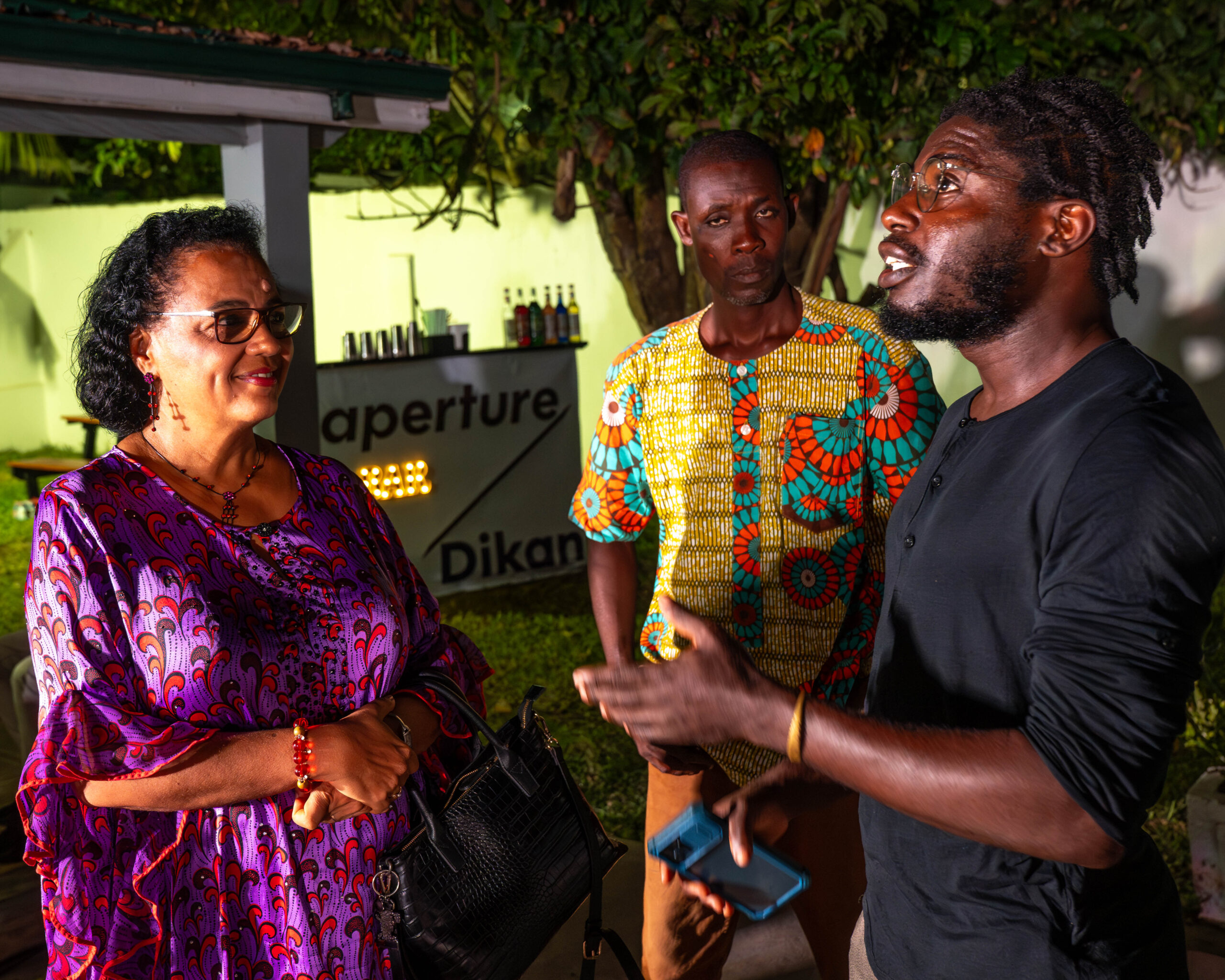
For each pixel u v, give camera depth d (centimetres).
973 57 520
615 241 598
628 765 479
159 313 181
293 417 371
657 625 242
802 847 227
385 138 791
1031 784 112
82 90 303
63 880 167
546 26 504
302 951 179
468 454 752
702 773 231
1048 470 126
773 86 502
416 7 566
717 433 232
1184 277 680
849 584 233
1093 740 111
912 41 526
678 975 242
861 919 161
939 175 137
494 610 714
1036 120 133
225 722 175
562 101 512
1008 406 141
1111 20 560
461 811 186
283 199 362
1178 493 115
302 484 201
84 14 304
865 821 150
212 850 174
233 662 176
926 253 138
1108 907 130
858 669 237
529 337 783
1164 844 378
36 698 342
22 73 293
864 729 119
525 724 195
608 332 962
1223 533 117
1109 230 134
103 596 169
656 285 598
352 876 184
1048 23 548
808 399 229
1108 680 112
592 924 201
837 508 231
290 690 183
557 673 597
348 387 696
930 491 145
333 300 1096
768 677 124
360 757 177
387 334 738
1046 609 120
